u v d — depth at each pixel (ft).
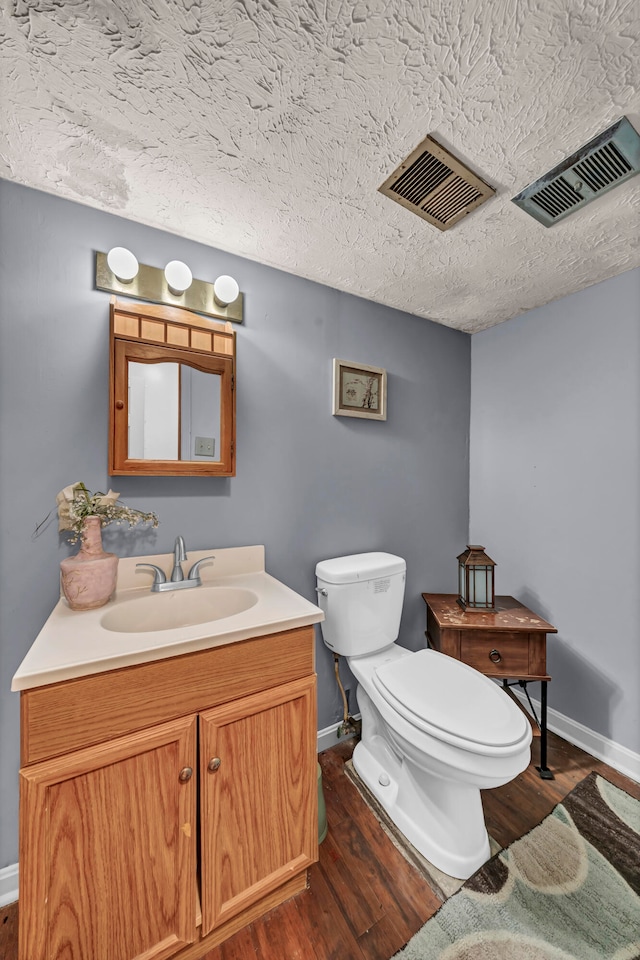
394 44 2.39
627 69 2.52
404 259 4.84
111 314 3.90
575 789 4.73
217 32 2.31
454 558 7.11
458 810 3.78
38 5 2.16
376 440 6.07
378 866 3.76
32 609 3.66
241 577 4.66
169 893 2.77
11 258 3.58
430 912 3.34
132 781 2.65
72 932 2.47
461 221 4.10
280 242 4.50
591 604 5.52
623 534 5.18
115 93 2.70
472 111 2.85
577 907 3.36
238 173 3.47
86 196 3.77
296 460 5.25
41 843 2.38
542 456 6.19
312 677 3.45
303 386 5.30
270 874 3.21
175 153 3.24
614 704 5.23
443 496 6.97
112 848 2.59
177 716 2.84
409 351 6.46
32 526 3.66
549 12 2.21
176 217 4.07
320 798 4.13
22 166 3.39
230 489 4.73
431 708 3.76
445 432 6.99
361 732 5.37
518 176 3.46
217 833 2.95
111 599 3.75
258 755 3.14
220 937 3.09
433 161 3.32
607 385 5.35
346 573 4.93
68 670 2.44
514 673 5.17
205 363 4.41
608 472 5.34
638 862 3.78
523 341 6.47
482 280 5.36
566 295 5.82
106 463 3.99
